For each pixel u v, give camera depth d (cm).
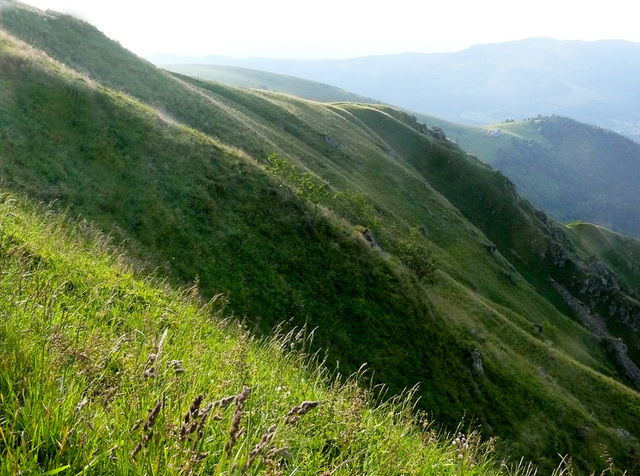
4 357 328
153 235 2483
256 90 11638
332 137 10150
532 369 4712
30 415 276
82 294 786
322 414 540
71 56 4684
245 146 5272
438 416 2789
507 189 15612
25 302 484
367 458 486
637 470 3884
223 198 3067
